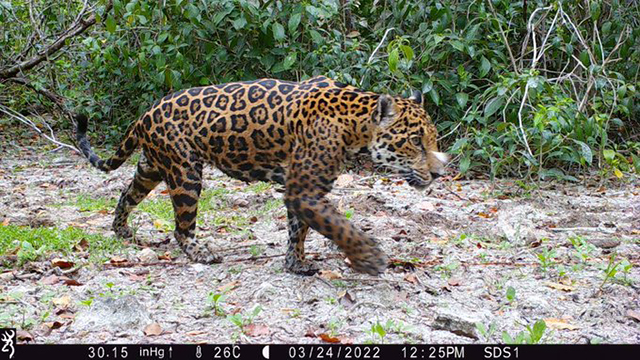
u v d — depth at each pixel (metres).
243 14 11.55
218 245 7.96
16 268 7.10
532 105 11.25
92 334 5.66
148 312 6.00
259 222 8.88
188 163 7.04
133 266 7.18
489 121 11.75
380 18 12.59
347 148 6.48
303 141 6.54
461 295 6.56
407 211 9.25
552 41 11.52
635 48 12.59
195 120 6.96
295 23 11.16
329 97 6.55
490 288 6.71
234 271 6.98
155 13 12.26
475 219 9.09
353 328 5.81
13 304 6.16
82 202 9.68
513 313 6.16
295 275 6.89
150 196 10.02
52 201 9.77
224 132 6.85
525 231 8.25
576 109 10.79
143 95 12.62
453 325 5.75
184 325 5.86
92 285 6.66
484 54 11.92
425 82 11.32
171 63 12.18
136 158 12.45
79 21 13.05
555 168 11.40
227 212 9.32
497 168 10.42
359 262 6.24
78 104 13.48
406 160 6.46
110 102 13.20
